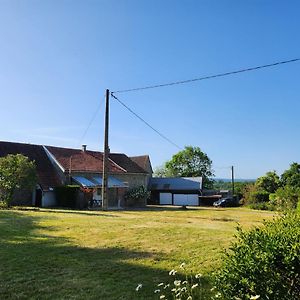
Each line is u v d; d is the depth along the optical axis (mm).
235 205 61594
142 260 10273
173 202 68188
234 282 4703
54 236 14008
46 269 9172
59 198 39688
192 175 89125
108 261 10117
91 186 42969
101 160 50844
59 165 44281
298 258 4355
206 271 8953
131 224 17797
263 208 49750
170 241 13078
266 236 4805
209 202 66375
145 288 7898
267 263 4473
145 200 53875
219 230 15883
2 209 28672
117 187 46906
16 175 33094
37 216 21469
